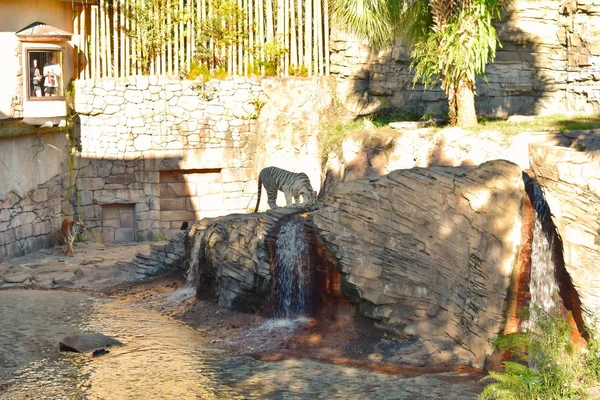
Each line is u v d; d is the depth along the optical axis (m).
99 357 12.88
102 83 20.50
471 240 12.37
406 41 19.53
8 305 15.80
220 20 21.11
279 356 12.88
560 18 19.02
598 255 10.44
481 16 16.48
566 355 10.58
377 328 13.20
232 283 15.05
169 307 15.75
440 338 12.62
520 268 12.03
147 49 21.02
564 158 10.35
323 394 11.19
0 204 18.39
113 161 20.66
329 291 13.78
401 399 10.92
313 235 13.81
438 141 16.48
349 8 17.16
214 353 13.12
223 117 21.06
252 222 15.05
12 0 18.69
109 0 20.86
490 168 12.40
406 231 12.94
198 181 21.30
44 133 19.75
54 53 19.56
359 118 21.05
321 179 19.53
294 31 21.56
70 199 20.62
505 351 11.77
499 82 19.55
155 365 12.49
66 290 17.09
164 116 20.78
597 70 18.00
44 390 11.48
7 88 18.52
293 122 21.05
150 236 20.88
